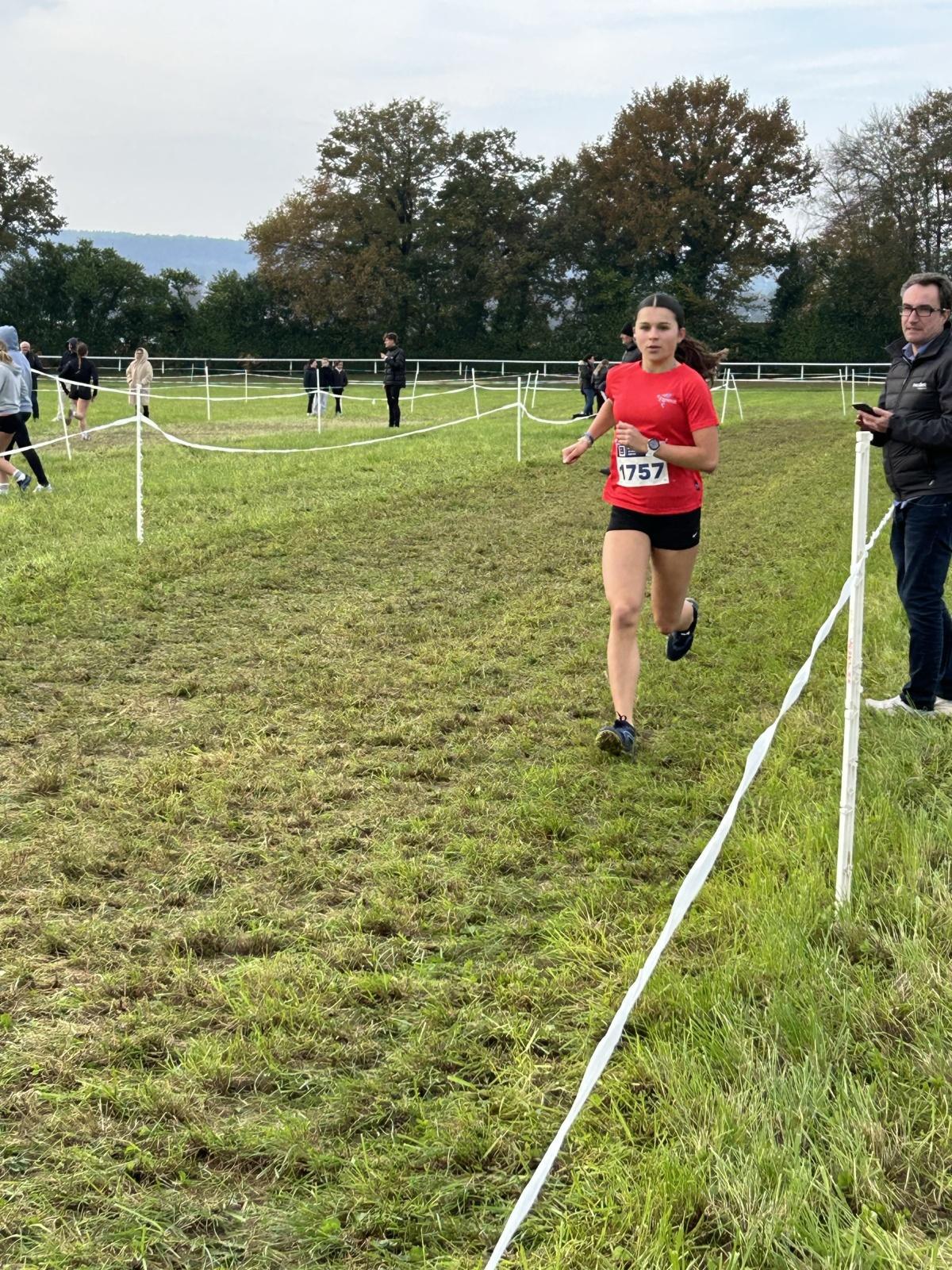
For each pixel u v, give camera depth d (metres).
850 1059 2.69
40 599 7.45
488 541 9.96
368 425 21.80
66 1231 2.25
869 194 54.84
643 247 55.38
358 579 8.41
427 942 3.36
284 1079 2.72
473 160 56.97
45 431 19.84
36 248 56.03
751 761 2.96
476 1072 2.73
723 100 54.44
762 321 58.12
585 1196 2.29
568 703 5.57
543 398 32.28
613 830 4.05
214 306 56.12
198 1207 2.32
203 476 13.41
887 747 4.74
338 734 5.15
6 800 4.36
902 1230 2.16
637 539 4.91
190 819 4.21
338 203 54.62
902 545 5.23
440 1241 2.23
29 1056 2.79
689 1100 2.52
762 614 7.34
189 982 3.11
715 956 3.15
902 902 3.38
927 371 4.95
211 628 6.98
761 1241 2.14
